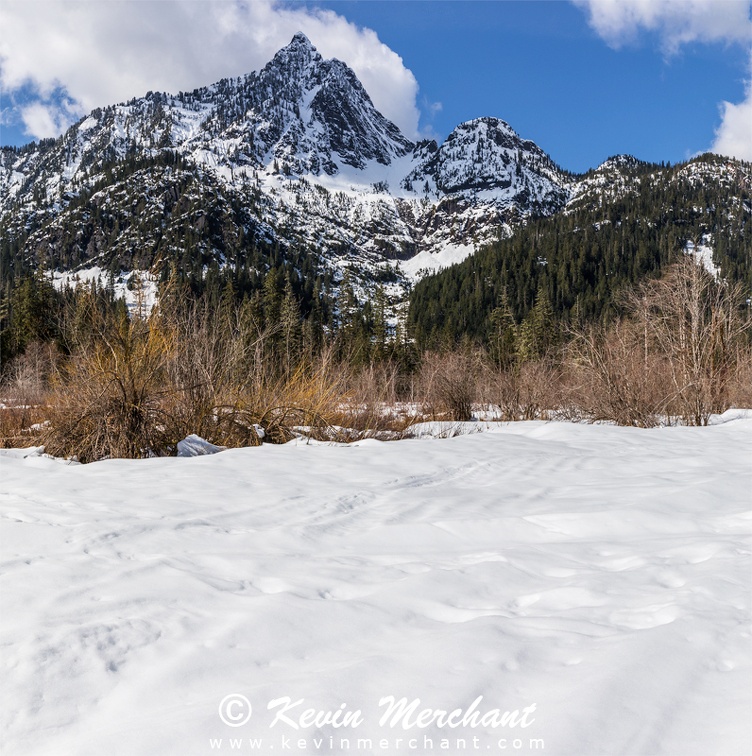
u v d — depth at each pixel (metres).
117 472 5.49
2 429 9.04
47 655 2.00
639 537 3.57
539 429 9.91
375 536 3.62
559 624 2.20
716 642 1.96
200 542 3.38
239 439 9.05
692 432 9.46
